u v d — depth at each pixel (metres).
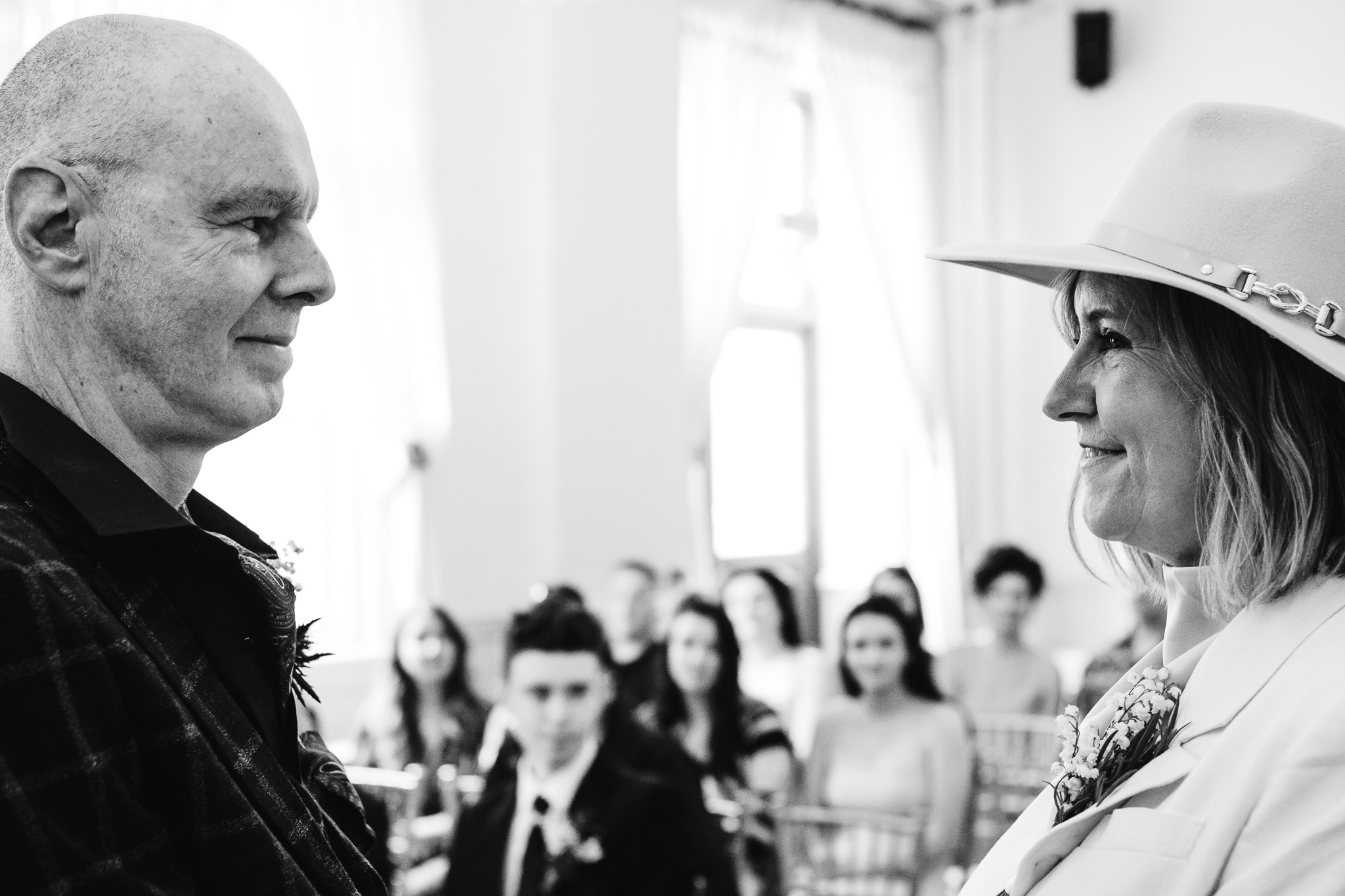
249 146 0.78
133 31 0.79
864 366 7.52
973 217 7.92
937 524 7.66
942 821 3.50
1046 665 5.09
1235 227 0.87
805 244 7.52
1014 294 7.84
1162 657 1.02
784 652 4.78
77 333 0.78
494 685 5.57
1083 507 0.95
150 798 0.73
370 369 5.12
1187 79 7.24
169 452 0.82
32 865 0.65
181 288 0.77
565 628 2.42
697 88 6.51
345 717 5.02
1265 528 0.85
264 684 0.85
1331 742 0.76
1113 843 0.85
